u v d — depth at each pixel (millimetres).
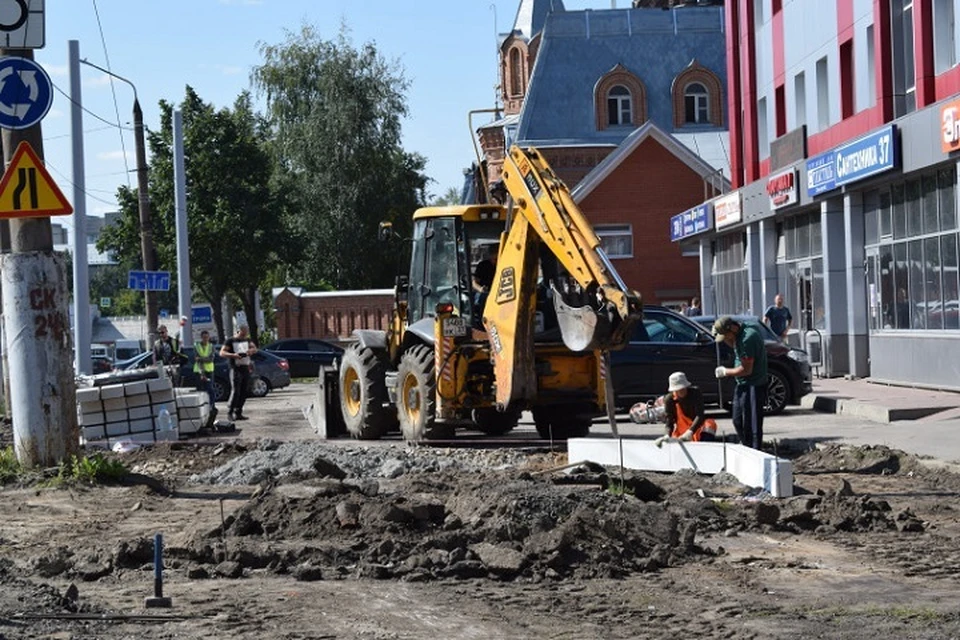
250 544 11094
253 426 30219
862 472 17047
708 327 29203
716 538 11695
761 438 17938
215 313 72562
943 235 30469
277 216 72438
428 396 21875
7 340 16750
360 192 82625
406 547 10828
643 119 80500
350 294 79500
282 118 83938
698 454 15852
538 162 19562
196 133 70125
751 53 47531
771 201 42250
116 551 10711
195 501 15234
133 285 41438
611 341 17094
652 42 81688
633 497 13523
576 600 9164
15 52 16312
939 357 30812
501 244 20703
